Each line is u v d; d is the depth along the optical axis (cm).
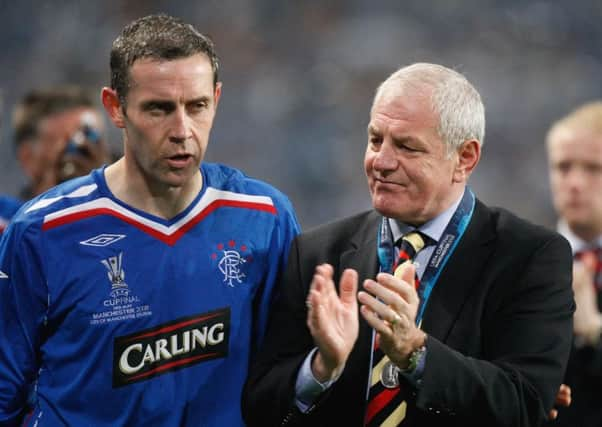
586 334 1307
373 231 1052
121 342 1021
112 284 1025
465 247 999
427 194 966
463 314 973
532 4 5784
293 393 964
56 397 1027
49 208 1038
